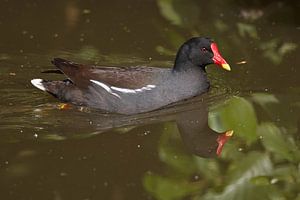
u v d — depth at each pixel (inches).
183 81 494.9
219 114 481.1
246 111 481.4
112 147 432.5
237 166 416.8
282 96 501.7
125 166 413.1
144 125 463.2
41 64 550.9
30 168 407.2
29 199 378.3
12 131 444.8
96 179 399.2
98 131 450.9
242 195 390.6
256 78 535.5
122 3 693.9
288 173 407.2
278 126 461.1
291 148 434.6
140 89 477.4
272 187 394.3
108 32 627.8
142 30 633.6
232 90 515.8
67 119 463.8
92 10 677.9
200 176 407.5
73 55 573.0
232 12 668.7
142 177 402.3
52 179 398.0
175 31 629.9
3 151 422.3
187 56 498.0
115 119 468.8
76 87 481.7
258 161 420.2
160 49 590.2
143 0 698.8
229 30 632.4
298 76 534.9
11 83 514.3
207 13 667.4
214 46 501.7
